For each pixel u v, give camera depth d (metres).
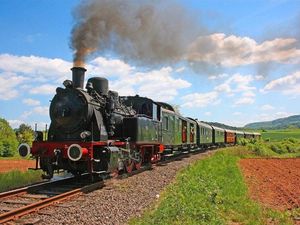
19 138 37.41
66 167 14.16
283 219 9.86
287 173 22.02
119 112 17.12
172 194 11.52
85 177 15.74
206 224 8.55
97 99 15.18
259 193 14.40
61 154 13.63
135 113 20.17
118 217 9.04
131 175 16.92
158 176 16.70
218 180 15.78
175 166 21.66
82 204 10.41
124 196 11.71
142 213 9.45
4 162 27.12
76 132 14.38
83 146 13.47
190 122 35.03
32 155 13.92
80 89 14.61
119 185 13.71
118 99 17.52
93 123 14.50
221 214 10.14
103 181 14.13
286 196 13.70
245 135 79.31
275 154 44.97
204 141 42.84
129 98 21.33
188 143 33.94
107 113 15.39
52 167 13.87
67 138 14.45
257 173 21.95
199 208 9.58
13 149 35.53
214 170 19.81
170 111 26.80
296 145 53.91
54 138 14.62
